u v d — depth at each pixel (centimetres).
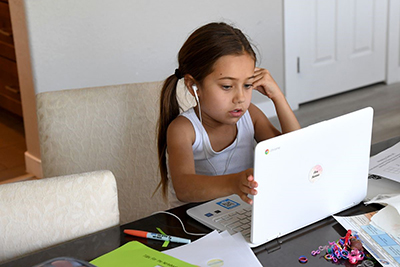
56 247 90
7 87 347
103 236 94
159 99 143
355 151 99
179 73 126
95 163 139
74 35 262
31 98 265
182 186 111
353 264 83
